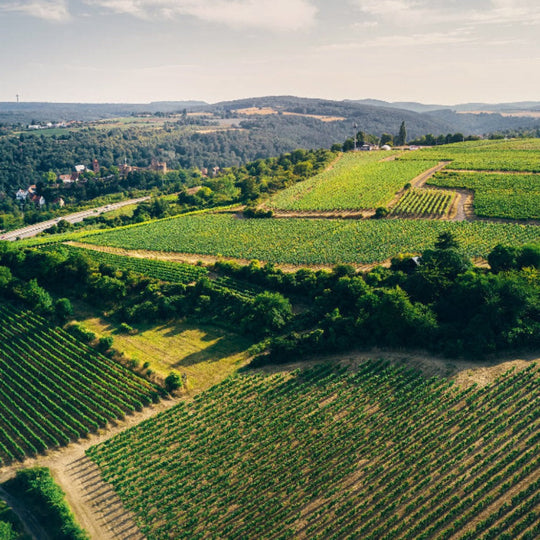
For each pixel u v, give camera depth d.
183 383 72.44
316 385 67.69
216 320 90.44
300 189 196.25
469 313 74.00
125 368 79.06
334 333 76.06
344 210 160.12
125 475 56.84
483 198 151.38
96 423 66.75
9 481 56.75
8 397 73.12
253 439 59.88
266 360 75.50
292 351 75.00
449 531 43.50
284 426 61.19
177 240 145.25
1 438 65.31
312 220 152.12
